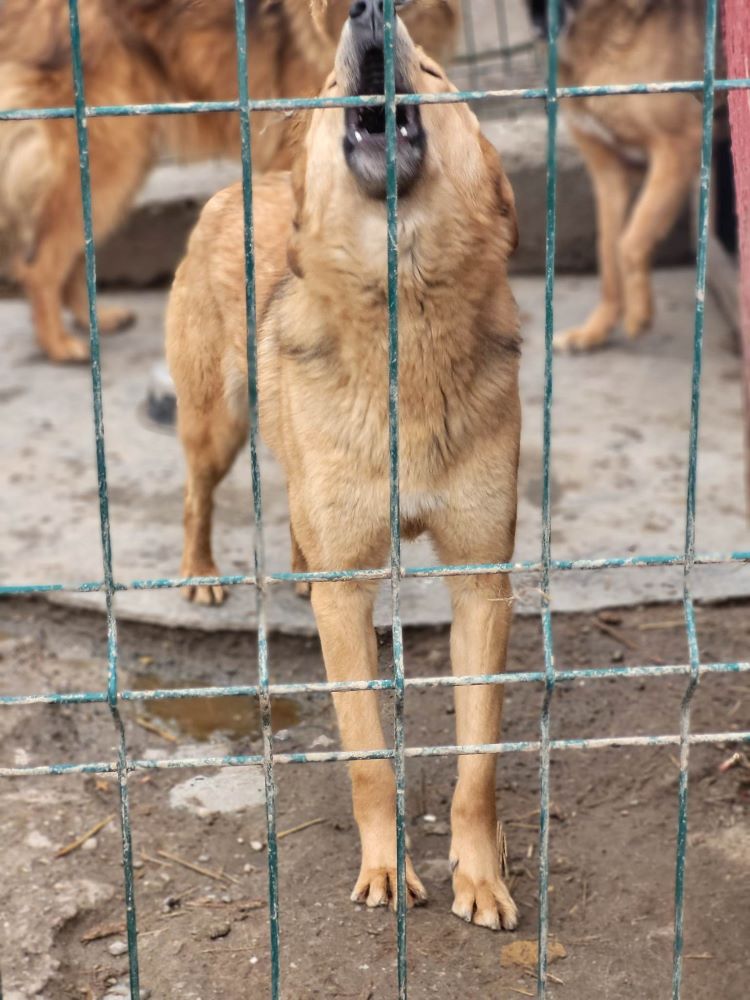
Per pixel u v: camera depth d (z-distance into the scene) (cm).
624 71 546
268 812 209
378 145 252
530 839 315
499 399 280
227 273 359
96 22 529
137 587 204
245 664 397
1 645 403
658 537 443
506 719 363
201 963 277
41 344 598
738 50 293
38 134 544
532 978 269
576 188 678
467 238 262
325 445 282
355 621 290
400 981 219
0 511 472
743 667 205
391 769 297
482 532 287
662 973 269
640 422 532
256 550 201
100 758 352
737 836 311
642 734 353
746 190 303
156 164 578
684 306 646
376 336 268
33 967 272
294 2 450
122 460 511
